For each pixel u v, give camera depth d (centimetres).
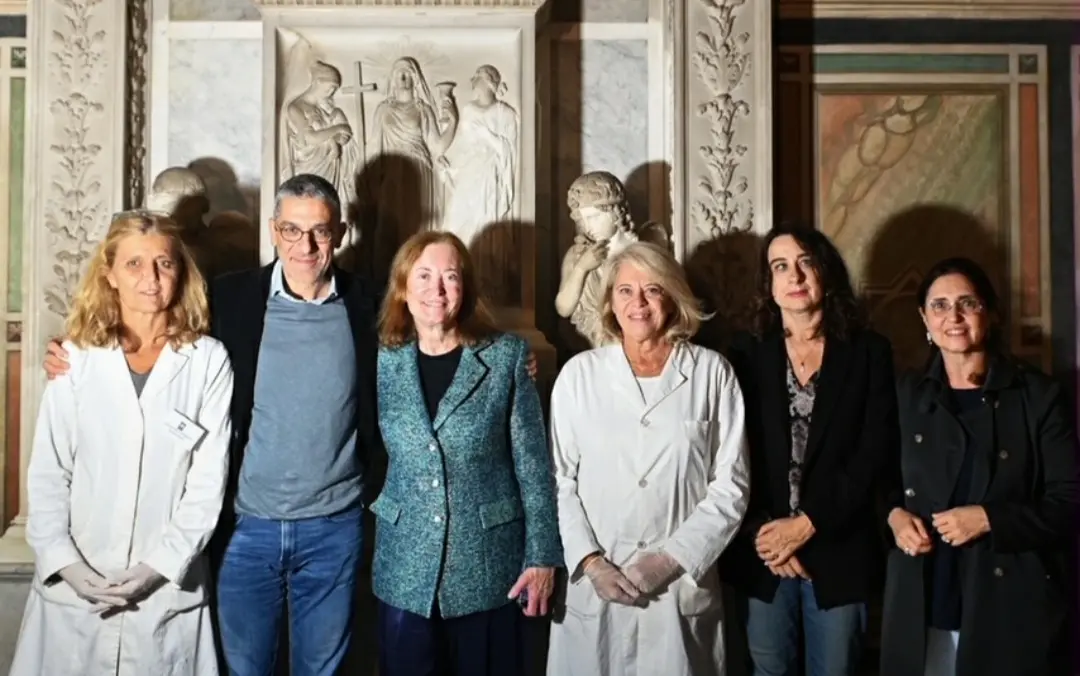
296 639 254
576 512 243
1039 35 363
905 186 362
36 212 327
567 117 358
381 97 332
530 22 330
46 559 230
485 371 240
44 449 238
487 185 332
